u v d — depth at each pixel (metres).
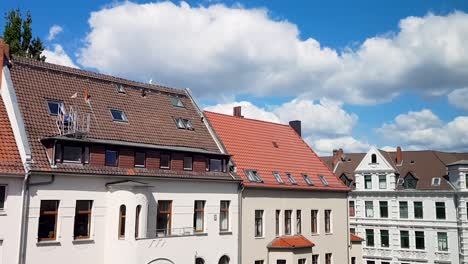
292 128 42.16
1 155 19.64
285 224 32.81
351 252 38.69
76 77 25.78
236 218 28.89
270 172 33.12
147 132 26.06
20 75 23.06
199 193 26.77
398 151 52.50
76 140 21.33
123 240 22.00
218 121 34.31
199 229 26.88
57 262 20.31
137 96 28.20
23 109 21.53
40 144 20.86
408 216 48.44
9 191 19.17
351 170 55.03
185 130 28.66
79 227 21.56
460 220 45.25
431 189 47.38
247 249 29.42
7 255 18.78
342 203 38.38
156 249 22.95
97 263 21.86
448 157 51.88
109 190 22.42
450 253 45.41
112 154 23.08
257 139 35.97
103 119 24.56
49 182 20.27
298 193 34.03
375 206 50.72
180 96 31.34
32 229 19.58
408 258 47.78
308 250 32.34
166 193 24.94
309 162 38.47
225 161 29.03
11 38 33.31
